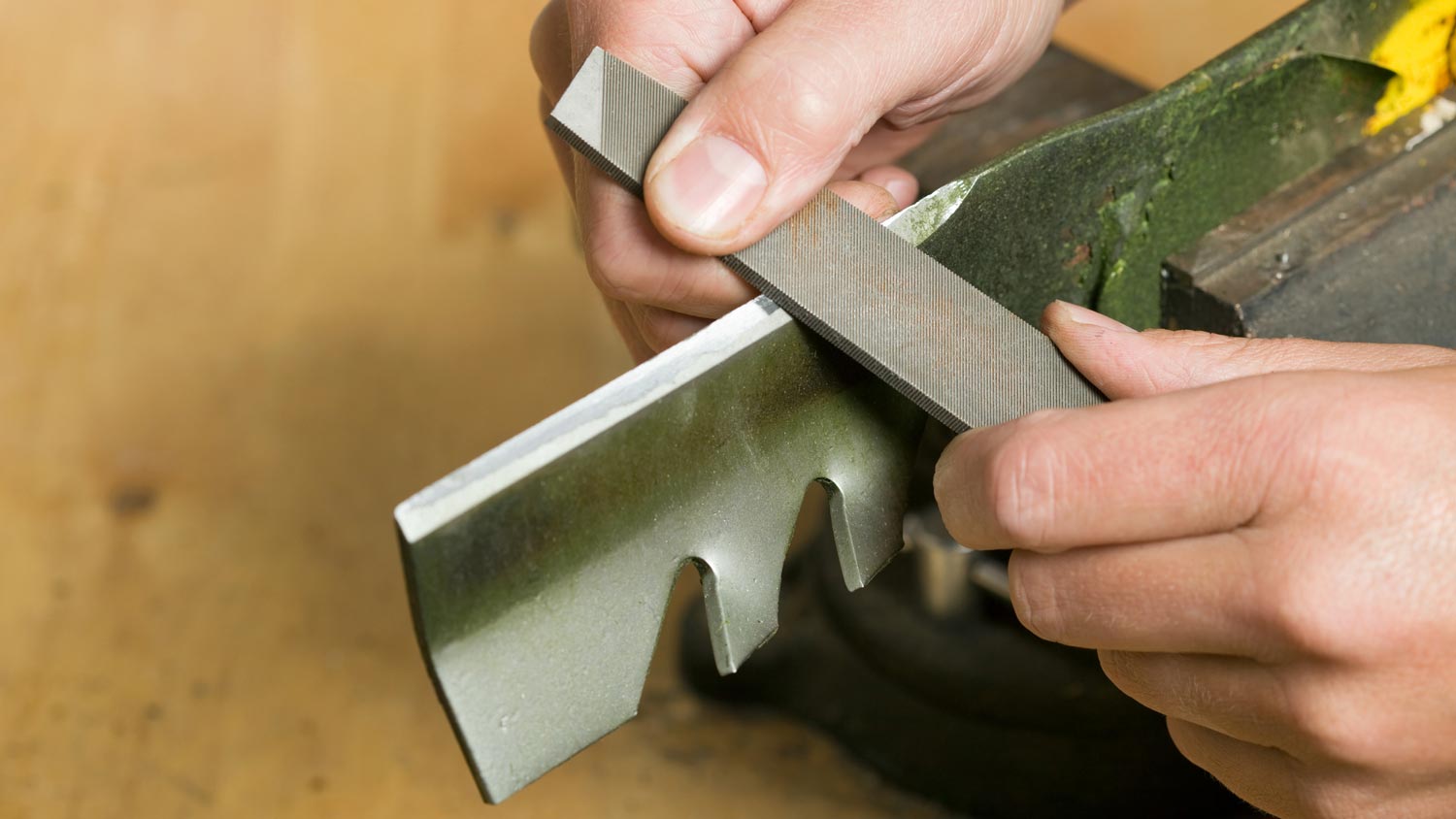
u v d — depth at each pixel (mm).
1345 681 556
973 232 684
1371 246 786
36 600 1197
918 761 1090
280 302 1423
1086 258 760
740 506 606
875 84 738
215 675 1145
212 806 1053
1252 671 582
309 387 1352
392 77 1634
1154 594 576
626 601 577
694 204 636
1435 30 814
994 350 631
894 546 662
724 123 662
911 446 669
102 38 1681
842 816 1081
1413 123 846
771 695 1151
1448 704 557
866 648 1117
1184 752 689
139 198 1518
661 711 1150
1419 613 538
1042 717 1056
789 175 657
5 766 1080
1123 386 639
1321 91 802
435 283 1439
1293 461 546
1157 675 622
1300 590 540
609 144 658
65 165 1549
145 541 1239
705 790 1086
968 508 597
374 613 1189
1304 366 641
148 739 1099
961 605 1089
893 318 618
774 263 635
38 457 1298
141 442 1311
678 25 795
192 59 1656
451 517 510
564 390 1343
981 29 834
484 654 546
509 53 1658
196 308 1420
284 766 1080
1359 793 601
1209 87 733
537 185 1524
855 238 647
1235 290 763
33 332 1398
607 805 1067
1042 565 610
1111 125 702
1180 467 559
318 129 1582
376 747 1093
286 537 1242
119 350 1384
